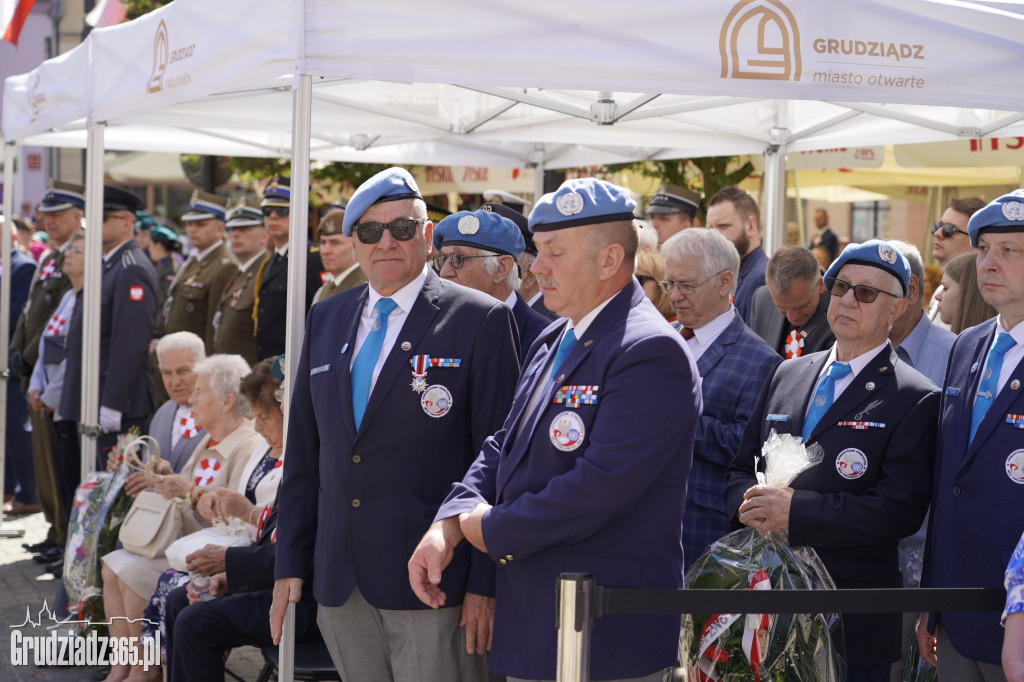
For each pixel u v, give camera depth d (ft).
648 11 12.91
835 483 12.64
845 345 13.12
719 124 24.85
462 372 12.37
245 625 15.46
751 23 13.08
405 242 12.42
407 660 12.24
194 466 19.39
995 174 37.01
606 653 9.96
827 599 9.33
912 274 15.83
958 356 12.37
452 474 12.46
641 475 9.69
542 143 31.27
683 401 9.93
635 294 10.51
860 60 13.38
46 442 30.17
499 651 10.52
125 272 26.61
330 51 12.62
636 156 28.96
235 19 14.11
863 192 46.16
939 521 11.95
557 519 9.80
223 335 27.76
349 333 12.75
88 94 21.39
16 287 35.60
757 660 11.56
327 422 12.53
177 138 30.89
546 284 10.46
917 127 23.09
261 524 16.38
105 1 28.45
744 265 23.17
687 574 12.30
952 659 11.91
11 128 27.76
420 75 12.69
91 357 23.32
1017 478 11.23
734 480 13.60
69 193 32.63
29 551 29.81
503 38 12.76
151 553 18.42
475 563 12.12
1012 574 9.44
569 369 10.35
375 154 31.60
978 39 13.76
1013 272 11.59
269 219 25.93
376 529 12.17
